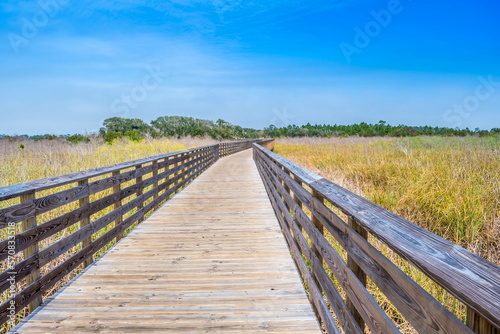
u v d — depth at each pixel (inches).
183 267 130.8
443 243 39.9
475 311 28.1
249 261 137.1
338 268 73.3
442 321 33.6
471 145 398.3
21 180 247.0
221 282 117.4
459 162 289.6
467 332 29.6
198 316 95.1
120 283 116.4
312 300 100.2
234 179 390.0
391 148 475.2
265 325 90.7
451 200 195.6
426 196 209.2
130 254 145.3
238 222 197.9
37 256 98.2
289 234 148.7
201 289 112.0
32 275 97.5
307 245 106.8
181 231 179.8
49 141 553.9
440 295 110.4
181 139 906.1
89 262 133.3
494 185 216.4
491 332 28.1
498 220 176.1
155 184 238.1
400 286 43.5
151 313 96.7
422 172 266.8
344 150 554.3
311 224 99.5
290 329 89.0
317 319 93.7
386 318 47.5
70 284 115.6
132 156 422.0
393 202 213.0
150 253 146.4
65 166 308.0
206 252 147.7
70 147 459.2
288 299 105.2
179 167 313.3
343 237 69.7
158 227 187.6
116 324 90.9
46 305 100.7
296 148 810.8
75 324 90.7
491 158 297.1
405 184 240.1
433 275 33.8
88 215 130.0
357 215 57.4
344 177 312.2
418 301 38.6
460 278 31.9
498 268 32.7
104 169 144.5
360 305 58.7
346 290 67.3
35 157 343.6
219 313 96.9
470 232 170.2
